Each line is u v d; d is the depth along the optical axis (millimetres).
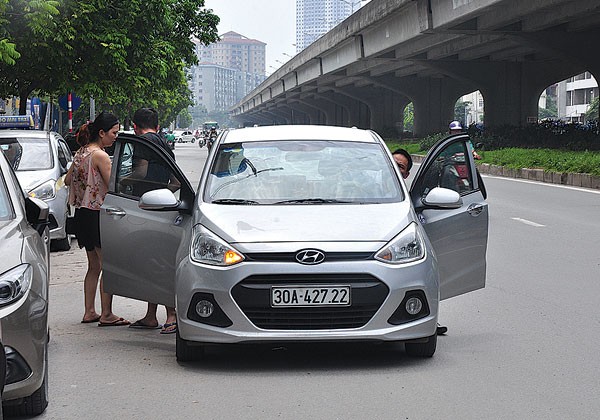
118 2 25078
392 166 7441
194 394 5852
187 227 6895
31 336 5027
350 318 6215
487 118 53969
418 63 53375
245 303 6176
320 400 5656
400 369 6430
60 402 5730
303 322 6188
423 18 38062
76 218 8453
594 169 25500
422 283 6324
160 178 7367
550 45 38250
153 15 25719
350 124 93062
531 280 10289
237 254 6227
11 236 5469
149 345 7445
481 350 7012
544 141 42344
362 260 6227
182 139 122312
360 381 6105
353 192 7074
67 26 23266
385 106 83750
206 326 6234
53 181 14055
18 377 4945
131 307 9312
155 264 7246
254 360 6766
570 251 12594
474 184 7312
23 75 24688
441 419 5250
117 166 7461
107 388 6043
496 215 17578
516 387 5934
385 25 46031
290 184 7125
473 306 8867
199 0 31188
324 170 7301
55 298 9914
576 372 6312
